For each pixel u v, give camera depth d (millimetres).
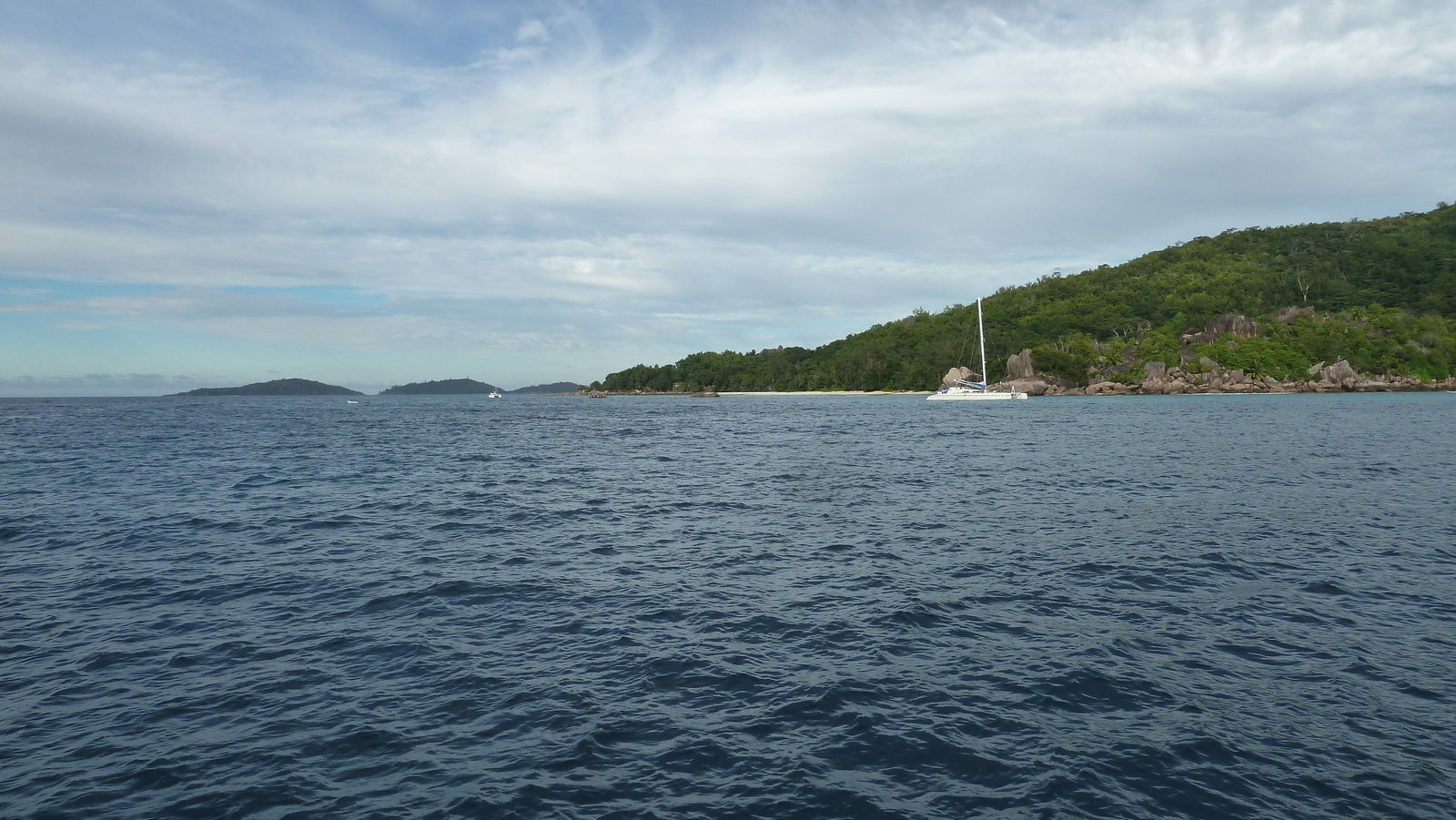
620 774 9781
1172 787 9508
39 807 9000
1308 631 14961
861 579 18906
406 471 42844
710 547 22641
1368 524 24969
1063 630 15102
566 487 36031
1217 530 24391
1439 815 8891
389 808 9047
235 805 9109
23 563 20688
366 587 18312
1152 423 81312
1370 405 114938
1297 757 10195
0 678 12797
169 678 12836
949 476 38812
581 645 14328
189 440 68188
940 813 8984
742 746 10516
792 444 61438
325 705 11789
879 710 11594
